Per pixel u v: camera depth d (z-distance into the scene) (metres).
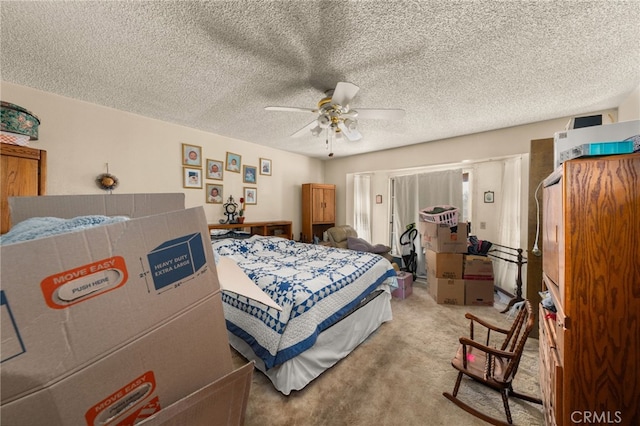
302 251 3.04
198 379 0.57
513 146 3.11
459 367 1.47
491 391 1.60
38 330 0.35
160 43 1.50
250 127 3.13
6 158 1.57
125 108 2.52
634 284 0.88
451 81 1.97
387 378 1.72
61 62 1.69
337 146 4.10
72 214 0.73
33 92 2.08
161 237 0.50
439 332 2.36
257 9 1.23
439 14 1.28
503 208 3.33
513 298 2.92
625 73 1.86
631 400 0.89
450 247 3.06
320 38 1.45
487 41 1.49
